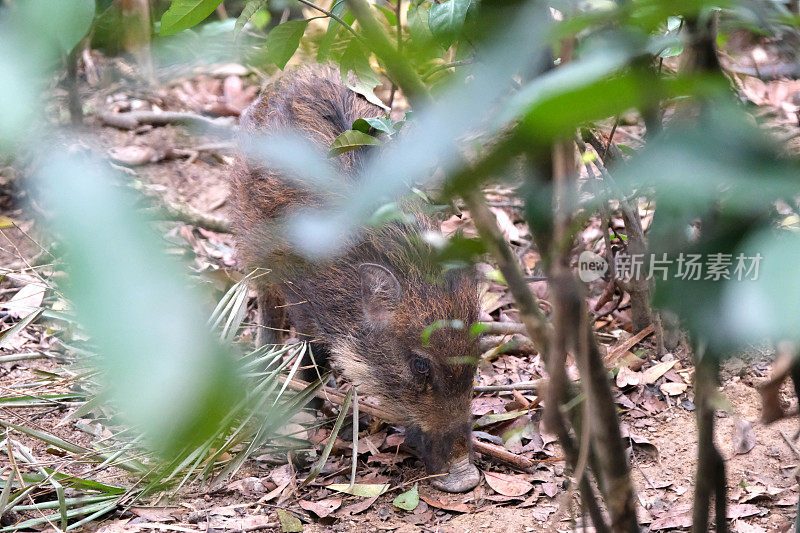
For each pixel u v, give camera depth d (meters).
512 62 0.79
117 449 4.45
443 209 3.66
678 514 4.21
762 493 4.33
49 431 4.82
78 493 4.38
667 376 5.44
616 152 4.43
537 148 0.87
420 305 4.60
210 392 0.50
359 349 4.93
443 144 0.78
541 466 4.79
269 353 4.72
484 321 5.48
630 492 2.00
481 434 5.12
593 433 2.00
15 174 6.70
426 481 4.71
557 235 1.41
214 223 6.89
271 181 4.91
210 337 0.51
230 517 4.31
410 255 4.71
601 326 5.94
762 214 1.02
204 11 1.88
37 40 0.54
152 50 1.33
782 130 2.13
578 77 0.72
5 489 3.93
